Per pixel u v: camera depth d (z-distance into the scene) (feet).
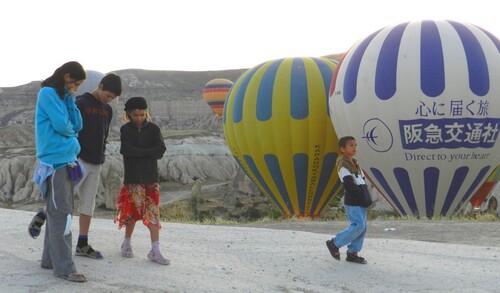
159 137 20.36
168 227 31.68
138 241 25.11
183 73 639.35
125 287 16.88
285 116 82.79
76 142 17.12
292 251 23.97
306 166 84.64
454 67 63.16
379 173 68.80
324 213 92.17
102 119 19.80
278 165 85.30
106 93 19.66
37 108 16.87
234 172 325.83
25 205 243.40
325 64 86.53
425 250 25.00
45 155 16.65
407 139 64.69
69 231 16.94
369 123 66.95
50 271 17.83
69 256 16.99
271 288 18.06
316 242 26.53
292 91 83.15
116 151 283.18
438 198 66.90
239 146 88.89
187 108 574.56
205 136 365.81
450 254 24.09
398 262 22.26
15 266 18.19
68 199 16.97
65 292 15.81
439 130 63.57
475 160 64.85
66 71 17.01
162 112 570.87
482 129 63.62
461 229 38.24
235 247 24.85
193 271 19.56
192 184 295.48
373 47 68.08
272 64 87.25
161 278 18.21
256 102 84.74
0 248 21.09
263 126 83.97
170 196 259.80
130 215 20.43
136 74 618.44
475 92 62.90
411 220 50.21
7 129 432.25
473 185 66.80
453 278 19.83
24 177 273.75
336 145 83.51
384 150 66.69
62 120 16.49
